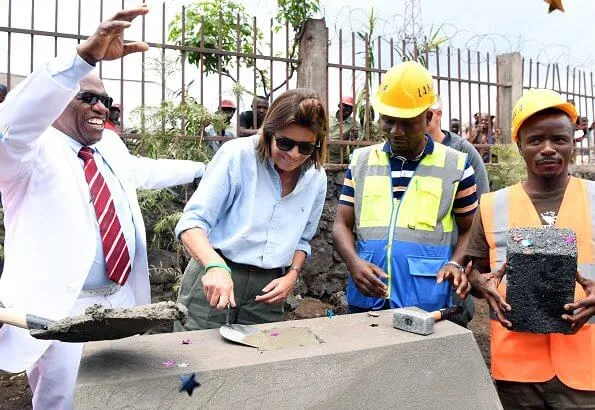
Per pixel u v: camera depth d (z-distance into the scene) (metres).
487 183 2.72
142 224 2.15
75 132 2.00
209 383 1.22
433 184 2.12
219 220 2.02
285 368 1.29
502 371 1.73
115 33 1.58
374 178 2.20
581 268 1.66
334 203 4.59
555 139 1.66
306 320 1.68
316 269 4.54
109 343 1.42
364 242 2.19
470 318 2.34
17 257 1.89
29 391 2.96
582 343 1.65
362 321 1.66
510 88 5.73
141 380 1.19
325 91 4.48
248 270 2.02
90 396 1.15
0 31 3.52
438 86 5.07
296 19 5.05
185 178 2.52
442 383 1.43
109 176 2.08
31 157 1.78
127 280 2.09
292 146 1.83
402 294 2.09
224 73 4.46
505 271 1.65
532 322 1.51
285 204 2.03
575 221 1.68
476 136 5.80
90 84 1.97
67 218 1.88
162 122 3.84
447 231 2.13
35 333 1.22
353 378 1.34
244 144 1.97
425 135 2.19
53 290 1.85
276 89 4.59
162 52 3.91
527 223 1.73
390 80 2.09
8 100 1.64
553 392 1.67
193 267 2.07
